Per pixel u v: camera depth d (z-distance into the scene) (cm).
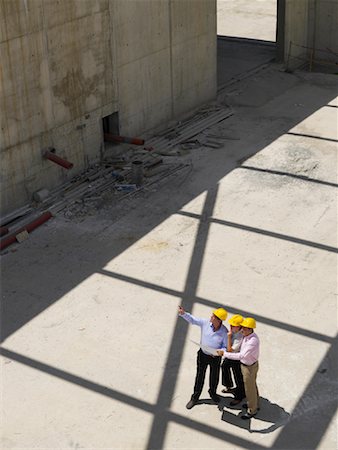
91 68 1647
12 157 1503
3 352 1144
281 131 1933
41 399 1049
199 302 1248
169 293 1275
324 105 2111
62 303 1256
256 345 955
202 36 1997
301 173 1700
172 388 1066
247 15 3095
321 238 1434
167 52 1881
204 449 961
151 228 1484
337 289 1275
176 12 1869
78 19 1572
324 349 1133
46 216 1514
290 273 1324
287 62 2455
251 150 1822
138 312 1228
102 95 1703
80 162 1688
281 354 1124
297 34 2467
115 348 1146
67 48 1566
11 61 1445
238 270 1335
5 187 1505
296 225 1482
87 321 1209
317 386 1064
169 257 1381
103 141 1750
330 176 1683
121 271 1341
